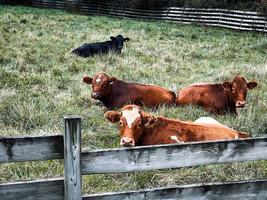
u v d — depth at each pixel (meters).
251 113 9.64
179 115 9.64
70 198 5.02
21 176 6.71
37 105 9.88
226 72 14.55
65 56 16.83
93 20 33.88
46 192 5.04
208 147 5.37
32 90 11.59
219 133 7.11
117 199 5.25
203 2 35.47
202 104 10.27
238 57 19.00
